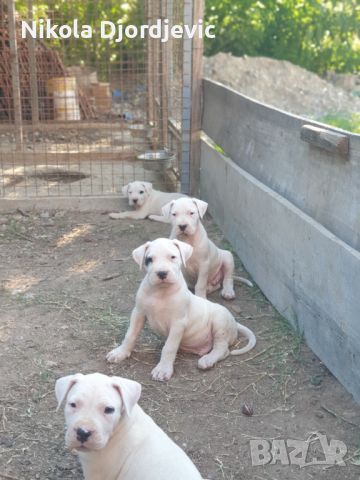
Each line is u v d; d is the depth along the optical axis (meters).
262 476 1.09
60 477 1.08
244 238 1.95
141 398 1.30
